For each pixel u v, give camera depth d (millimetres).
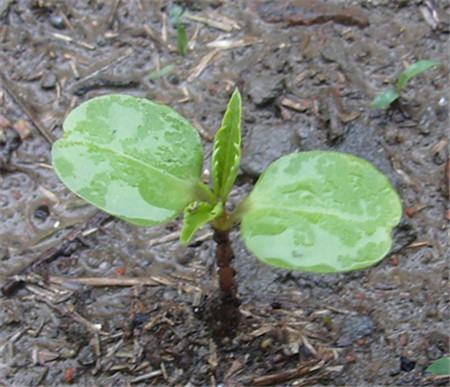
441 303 191
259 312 191
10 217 203
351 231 158
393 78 218
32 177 207
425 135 209
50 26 229
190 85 219
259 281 194
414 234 197
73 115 164
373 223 158
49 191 205
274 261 157
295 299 192
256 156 206
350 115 212
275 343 188
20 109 216
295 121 212
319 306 191
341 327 189
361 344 187
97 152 162
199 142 165
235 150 164
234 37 226
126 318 191
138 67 222
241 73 220
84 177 160
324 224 159
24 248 199
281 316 190
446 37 223
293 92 216
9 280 195
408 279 193
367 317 189
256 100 214
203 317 190
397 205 159
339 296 192
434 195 202
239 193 203
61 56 224
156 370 186
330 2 229
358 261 156
